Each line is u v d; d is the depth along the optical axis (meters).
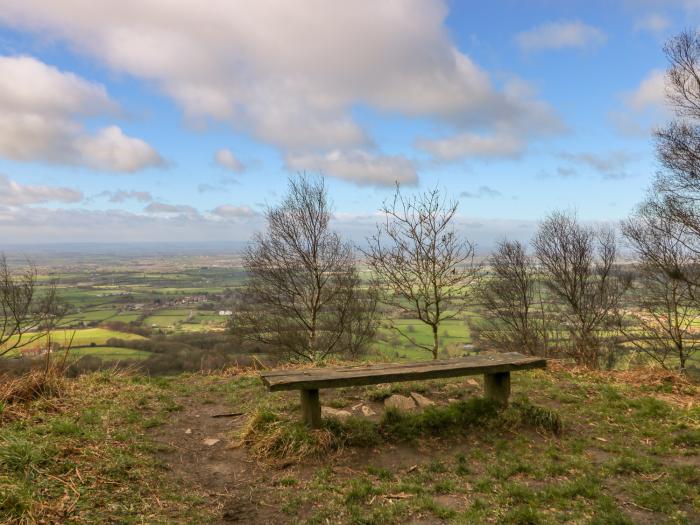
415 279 9.45
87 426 4.57
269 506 3.54
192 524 3.16
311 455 4.39
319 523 3.30
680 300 15.33
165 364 10.93
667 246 14.70
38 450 3.64
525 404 5.40
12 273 11.42
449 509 3.48
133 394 6.01
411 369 4.97
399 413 5.21
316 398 4.73
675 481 3.90
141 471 3.80
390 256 9.39
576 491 3.76
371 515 3.38
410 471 4.23
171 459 4.27
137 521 3.05
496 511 3.46
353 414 5.56
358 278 15.19
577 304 18.38
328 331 15.72
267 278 15.11
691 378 7.42
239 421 5.45
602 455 4.54
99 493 3.31
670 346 15.73
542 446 4.74
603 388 6.49
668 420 5.35
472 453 4.57
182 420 5.38
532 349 18.11
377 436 4.81
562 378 7.20
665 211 14.30
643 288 16.84
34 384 5.39
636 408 5.79
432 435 4.92
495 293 18.83
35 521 2.79
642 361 15.30
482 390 6.45
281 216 15.05
